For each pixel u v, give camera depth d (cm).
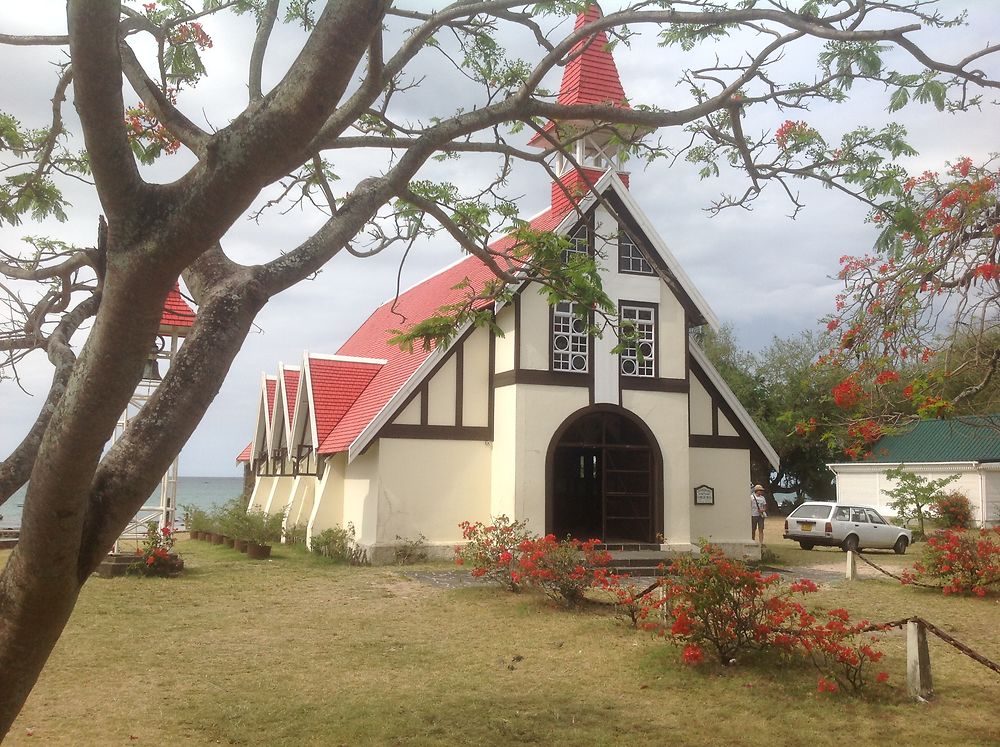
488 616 1190
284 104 304
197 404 349
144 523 2142
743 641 931
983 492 3409
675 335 2002
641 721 723
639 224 1978
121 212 298
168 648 967
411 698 780
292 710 738
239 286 377
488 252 717
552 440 1873
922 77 521
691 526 2042
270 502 2489
